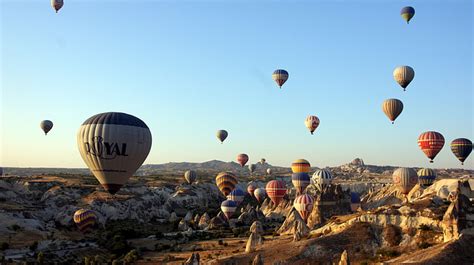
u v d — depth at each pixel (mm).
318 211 103938
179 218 153375
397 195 144000
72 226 123438
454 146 103312
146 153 66812
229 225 133625
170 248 98312
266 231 114375
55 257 90438
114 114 65625
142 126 66312
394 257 69875
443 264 59125
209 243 102188
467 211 69062
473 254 61750
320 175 123312
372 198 156000
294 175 128625
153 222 150625
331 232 82500
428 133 98062
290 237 93000
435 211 75875
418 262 59875
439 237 70812
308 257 72438
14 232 104500
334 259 71812
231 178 145125
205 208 180750
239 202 144000
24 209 130375
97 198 148625
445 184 120312
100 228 127000
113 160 64062
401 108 96938
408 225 75812
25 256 89375
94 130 63906
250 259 73188
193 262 70625
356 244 74625
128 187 175750
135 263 85188
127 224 137125
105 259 92188
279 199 129125
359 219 80875
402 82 97438
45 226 117688
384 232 76000
